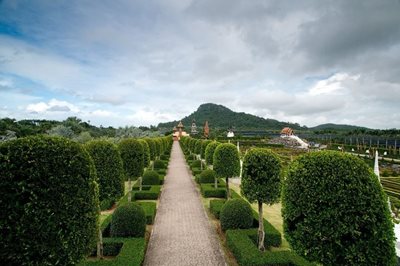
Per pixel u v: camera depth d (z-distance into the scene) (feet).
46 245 16.48
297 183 21.09
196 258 31.60
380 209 18.44
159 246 34.99
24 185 16.30
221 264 30.14
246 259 27.45
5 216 15.67
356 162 19.77
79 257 18.70
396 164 117.70
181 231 40.32
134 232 34.42
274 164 33.09
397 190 66.69
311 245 19.90
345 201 18.78
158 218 46.47
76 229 18.37
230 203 38.29
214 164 56.29
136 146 53.06
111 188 34.65
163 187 72.13
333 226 18.88
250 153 34.22
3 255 15.49
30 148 17.29
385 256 18.01
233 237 33.01
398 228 30.19
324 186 19.58
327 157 20.52
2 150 16.85
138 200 58.29
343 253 18.67
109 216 41.37
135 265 26.35
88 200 19.81
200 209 51.83
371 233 18.28
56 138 19.17
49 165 17.53
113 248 32.37
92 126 216.54
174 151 196.44
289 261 27.20
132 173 51.93
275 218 45.60
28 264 15.92
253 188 32.91
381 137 256.93
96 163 34.09
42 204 16.65
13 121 135.95
